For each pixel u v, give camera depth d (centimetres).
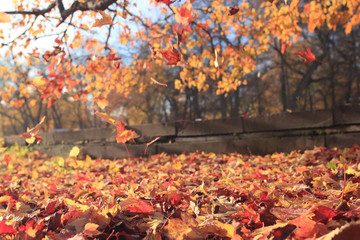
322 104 3309
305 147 611
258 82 2886
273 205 174
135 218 189
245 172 382
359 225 103
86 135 908
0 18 242
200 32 807
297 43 2545
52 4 543
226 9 728
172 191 228
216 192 247
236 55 819
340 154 473
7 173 558
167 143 761
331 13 698
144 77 918
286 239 133
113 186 322
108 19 240
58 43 503
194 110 2930
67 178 454
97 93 754
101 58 796
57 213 188
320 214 147
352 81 2606
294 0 653
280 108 3238
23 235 158
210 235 151
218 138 715
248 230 146
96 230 154
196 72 857
